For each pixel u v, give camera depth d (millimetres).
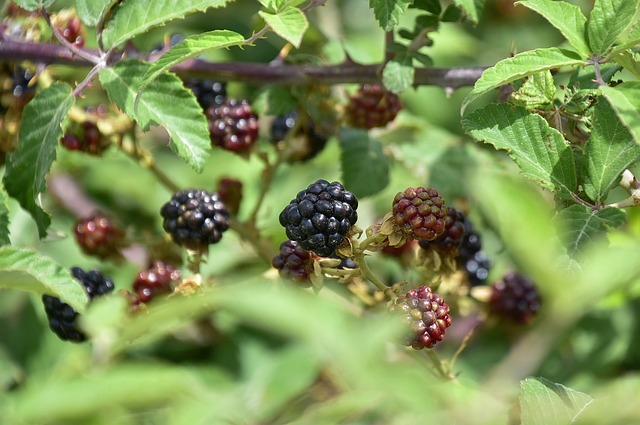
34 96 505
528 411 432
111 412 434
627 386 408
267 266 545
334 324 401
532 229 406
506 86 489
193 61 521
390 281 564
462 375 542
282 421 469
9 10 532
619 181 461
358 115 540
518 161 466
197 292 490
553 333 482
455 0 498
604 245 451
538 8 465
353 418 441
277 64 524
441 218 464
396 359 488
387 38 512
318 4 481
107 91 484
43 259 462
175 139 479
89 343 512
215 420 441
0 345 559
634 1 459
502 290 542
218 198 505
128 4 486
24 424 438
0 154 527
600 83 458
